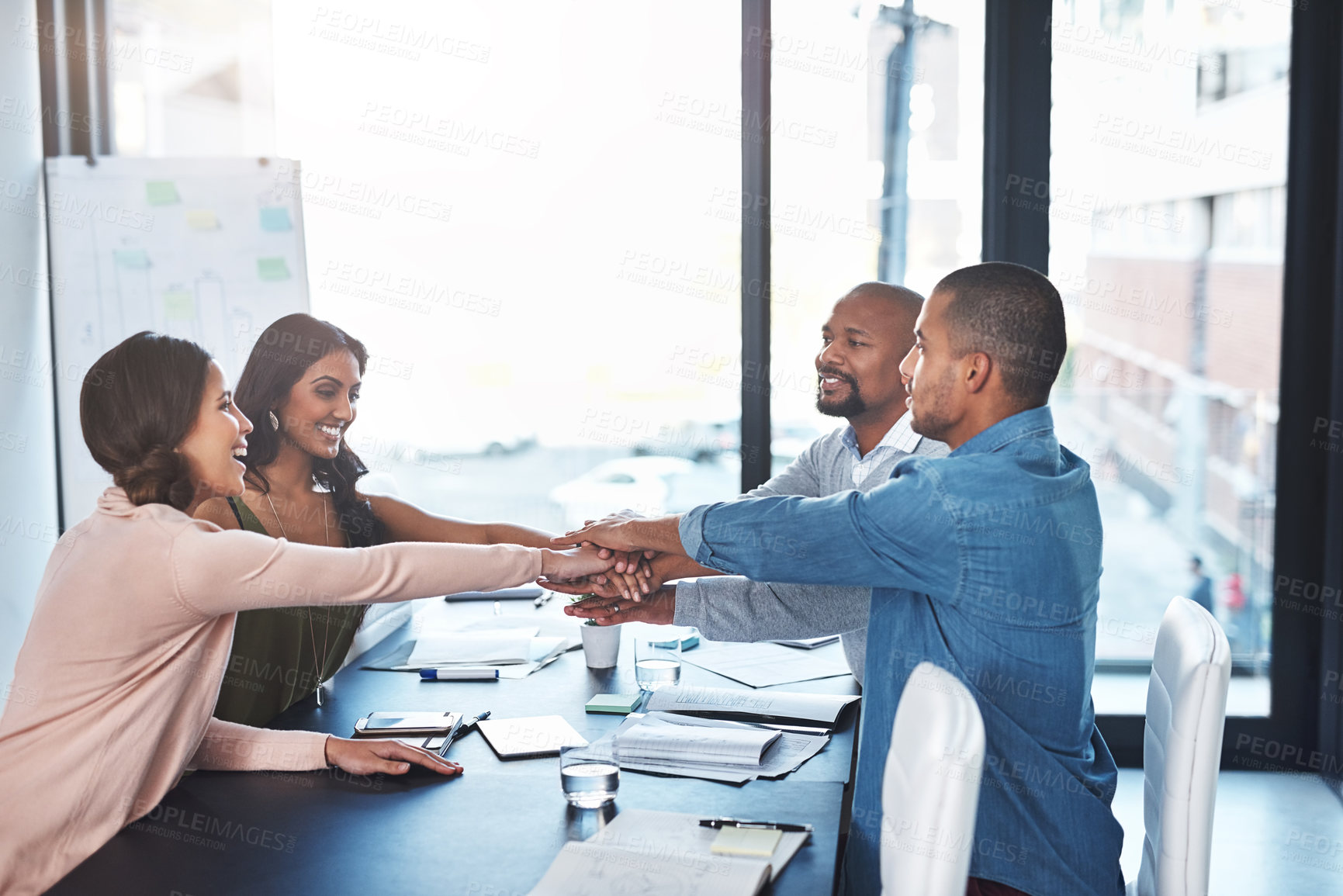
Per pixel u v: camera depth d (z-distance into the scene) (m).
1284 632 3.20
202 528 1.48
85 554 1.44
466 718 1.80
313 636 2.06
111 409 1.46
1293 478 3.17
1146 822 1.70
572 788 1.42
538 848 1.32
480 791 1.50
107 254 3.01
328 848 1.33
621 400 3.31
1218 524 3.25
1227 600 3.26
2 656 2.87
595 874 1.21
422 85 3.20
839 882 1.52
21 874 1.35
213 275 3.04
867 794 1.48
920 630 1.47
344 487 2.35
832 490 2.31
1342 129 3.02
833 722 1.74
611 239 3.24
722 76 3.16
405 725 1.72
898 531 1.41
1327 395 3.13
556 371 3.30
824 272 3.23
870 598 1.89
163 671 1.46
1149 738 1.67
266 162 3.05
